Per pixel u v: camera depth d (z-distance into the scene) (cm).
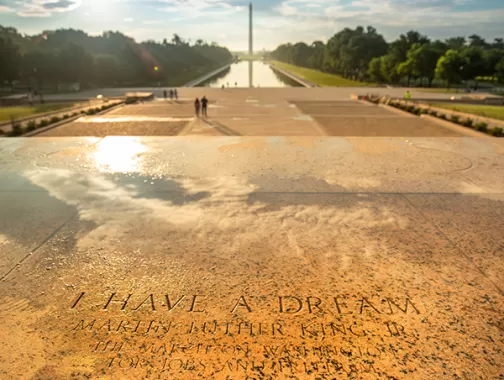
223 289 233
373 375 171
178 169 462
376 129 2292
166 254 271
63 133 2083
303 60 17388
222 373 173
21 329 199
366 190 396
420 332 197
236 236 297
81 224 318
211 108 3431
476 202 366
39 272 250
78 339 193
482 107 3756
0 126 2231
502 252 275
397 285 236
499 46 14050
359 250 277
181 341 192
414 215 337
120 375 172
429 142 609
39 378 170
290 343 191
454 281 240
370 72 8712
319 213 339
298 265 258
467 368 175
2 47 6750
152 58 10944
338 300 222
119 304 219
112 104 3503
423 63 7438
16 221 323
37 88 7400
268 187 403
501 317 208
